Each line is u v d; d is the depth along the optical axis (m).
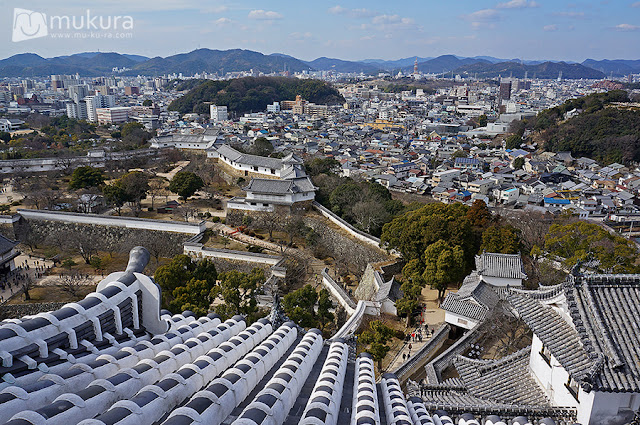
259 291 48.91
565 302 15.97
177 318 17.81
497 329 33.34
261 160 86.12
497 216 54.78
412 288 41.56
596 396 13.77
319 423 10.02
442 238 46.59
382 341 33.22
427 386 21.41
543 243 52.28
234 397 10.87
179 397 10.34
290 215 68.44
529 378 19.06
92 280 56.16
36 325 10.41
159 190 84.69
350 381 15.70
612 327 13.98
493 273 39.44
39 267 60.38
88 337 11.81
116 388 9.60
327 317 42.41
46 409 7.91
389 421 12.77
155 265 61.69
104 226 66.62
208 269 46.91
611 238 43.84
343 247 60.94
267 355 14.93
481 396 19.41
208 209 76.12
